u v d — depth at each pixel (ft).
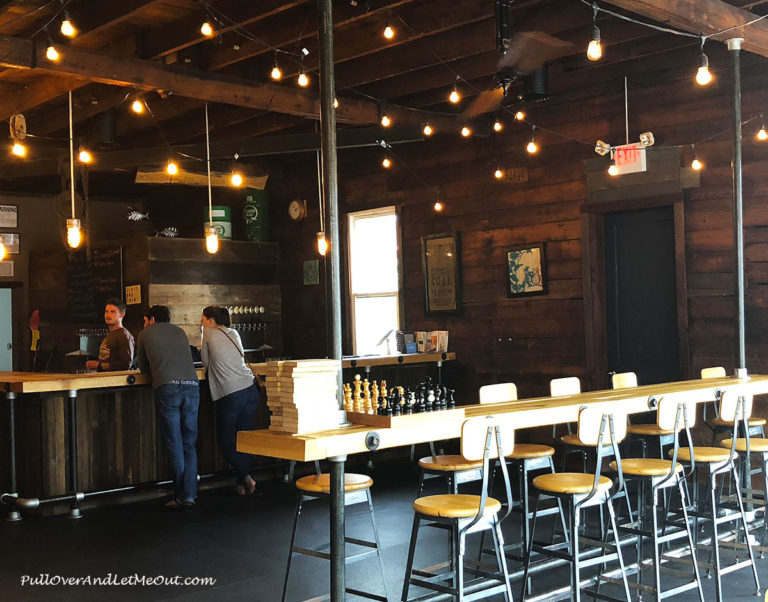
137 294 32.50
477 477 15.20
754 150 23.17
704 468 23.95
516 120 28.45
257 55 24.73
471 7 20.56
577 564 13.84
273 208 36.35
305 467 27.43
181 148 30.19
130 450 23.79
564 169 27.32
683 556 16.87
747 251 23.38
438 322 31.04
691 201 24.48
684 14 17.72
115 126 29.68
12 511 21.98
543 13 22.16
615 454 14.67
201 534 20.12
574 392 19.76
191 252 33.14
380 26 22.38
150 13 21.18
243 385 23.94
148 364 23.12
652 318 26.08
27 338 38.73
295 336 35.42
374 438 13.32
